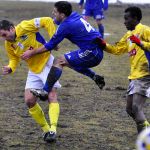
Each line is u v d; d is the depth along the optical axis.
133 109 16.41
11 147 17.02
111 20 68.38
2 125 19.72
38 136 18.28
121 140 18.02
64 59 17.34
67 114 21.53
